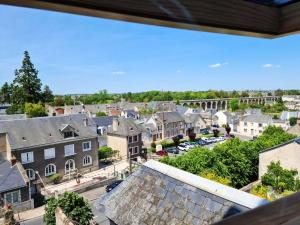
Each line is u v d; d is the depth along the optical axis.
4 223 17.20
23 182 23.52
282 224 1.07
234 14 1.23
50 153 29.75
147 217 6.40
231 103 104.19
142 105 82.81
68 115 34.22
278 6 1.40
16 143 27.67
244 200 5.66
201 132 64.06
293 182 21.56
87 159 33.06
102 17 1.01
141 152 41.22
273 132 37.66
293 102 113.12
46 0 0.85
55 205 15.02
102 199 7.68
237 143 26.77
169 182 6.98
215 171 24.00
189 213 6.01
